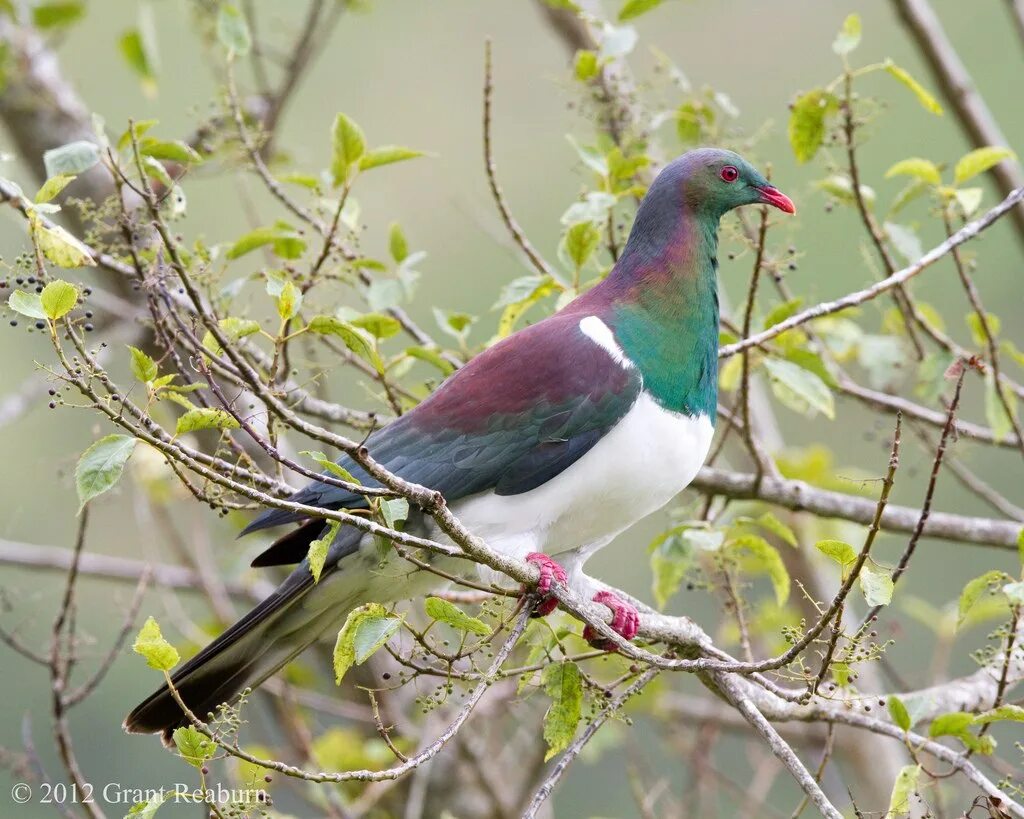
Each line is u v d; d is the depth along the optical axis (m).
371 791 11.34
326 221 10.04
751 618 11.80
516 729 13.57
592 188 12.27
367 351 7.18
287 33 12.45
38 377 12.19
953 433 9.80
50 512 15.95
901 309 10.23
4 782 15.23
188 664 7.89
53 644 8.79
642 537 17.20
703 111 10.54
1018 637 7.46
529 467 8.27
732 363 10.10
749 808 12.22
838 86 10.24
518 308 9.37
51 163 7.89
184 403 6.55
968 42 18.86
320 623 8.33
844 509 10.24
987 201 17.98
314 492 8.06
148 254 8.63
